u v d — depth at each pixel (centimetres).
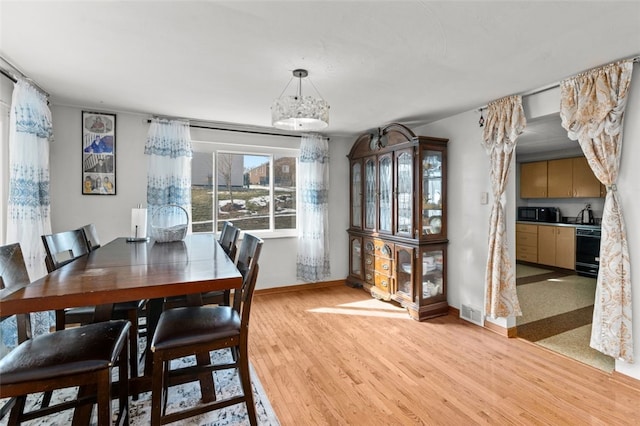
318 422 172
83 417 144
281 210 424
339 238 451
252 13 154
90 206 315
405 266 347
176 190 338
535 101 262
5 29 168
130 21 161
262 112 325
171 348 136
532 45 184
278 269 414
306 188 416
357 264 434
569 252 520
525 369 226
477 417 176
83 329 140
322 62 208
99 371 117
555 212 568
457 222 331
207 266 155
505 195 282
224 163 389
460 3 145
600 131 212
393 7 148
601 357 244
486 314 287
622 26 163
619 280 207
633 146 204
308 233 416
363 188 414
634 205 204
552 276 501
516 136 265
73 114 306
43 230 259
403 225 348
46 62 210
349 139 455
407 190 339
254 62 208
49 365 112
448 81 240
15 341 218
